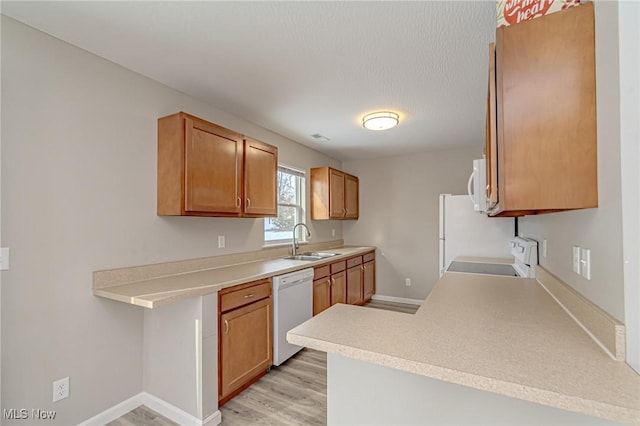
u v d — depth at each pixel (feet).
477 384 2.66
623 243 2.84
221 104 8.80
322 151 14.52
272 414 6.62
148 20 5.17
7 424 5.03
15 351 5.11
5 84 5.03
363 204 16.29
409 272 15.12
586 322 3.69
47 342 5.48
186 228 8.11
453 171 14.19
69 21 5.18
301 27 5.37
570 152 3.34
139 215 6.97
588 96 3.29
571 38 3.34
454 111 9.33
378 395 4.10
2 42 5.00
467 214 11.50
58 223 5.64
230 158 8.20
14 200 5.10
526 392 2.49
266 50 6.08
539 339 3.45
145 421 6.39
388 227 15.66
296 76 7.15
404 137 12.16
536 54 3.46
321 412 6.69
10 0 4.64
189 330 6.30
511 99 3.53
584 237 3.91
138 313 6.93
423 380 3.84
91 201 6.13
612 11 2.92
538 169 3.44
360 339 3.49
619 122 2.84
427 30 5.44
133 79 6.91
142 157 7.05
